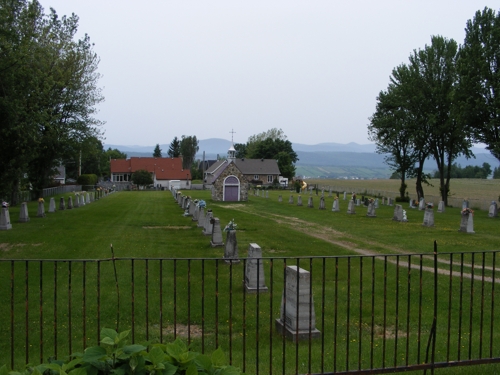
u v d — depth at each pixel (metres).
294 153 122.06
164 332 9.34
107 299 11.64
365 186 98.50
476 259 17.89
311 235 25.22
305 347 8.34
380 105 53.44
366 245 21.64
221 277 14.37
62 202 38.75
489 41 37.94
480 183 105.62
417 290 12.92
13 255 17.61
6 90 22.73
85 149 42.88
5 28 22.56
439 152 50.81
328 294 12.33
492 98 37.72
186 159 155.38
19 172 26.27
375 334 9.20
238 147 161.12
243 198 58.16
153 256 17.95
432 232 26.28
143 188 92.62
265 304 11.48
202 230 26.16
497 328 9.50
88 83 42.62
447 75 46.25
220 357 4.63
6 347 8.42
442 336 8.91
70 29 40.34
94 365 4.32
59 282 13.34
